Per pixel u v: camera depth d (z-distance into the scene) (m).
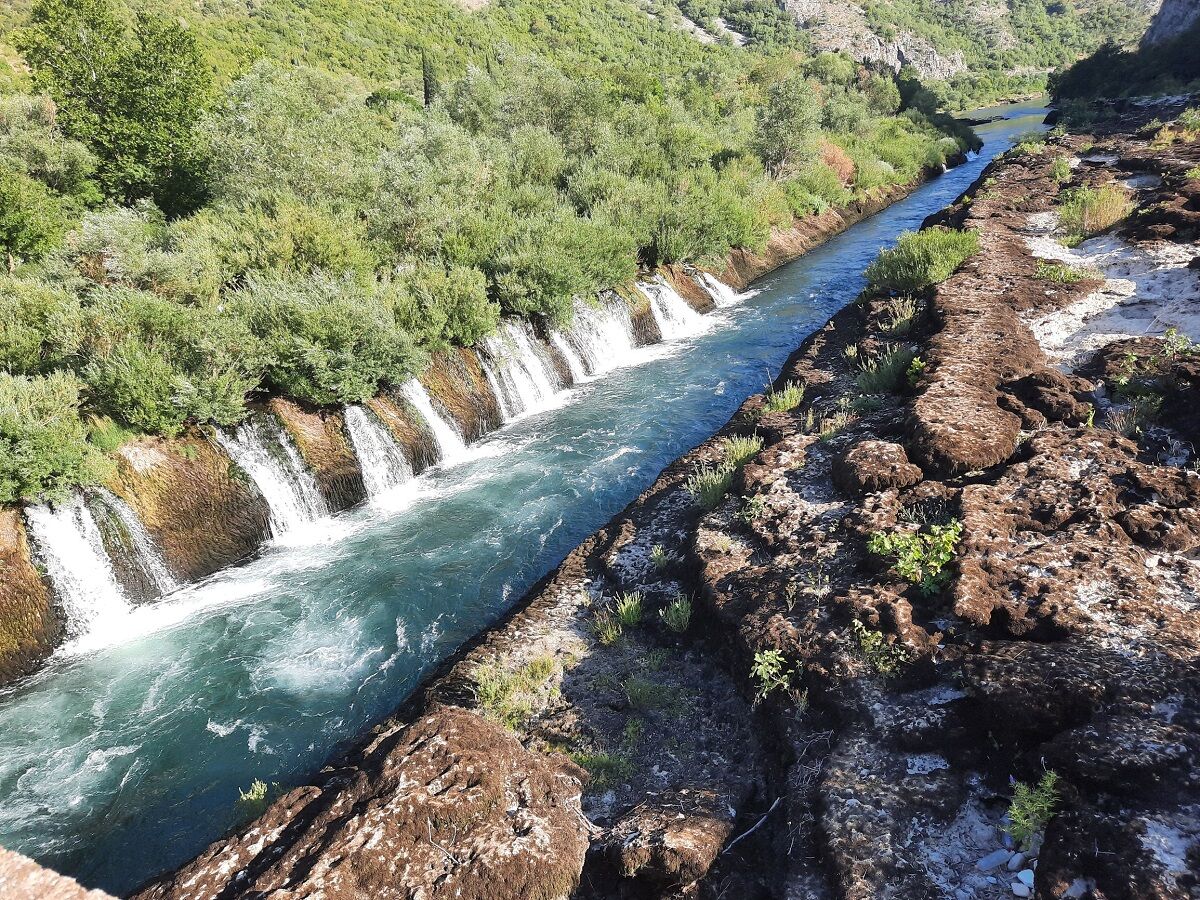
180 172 28.39
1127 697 6.53
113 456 14.47
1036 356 15.71
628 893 6.57
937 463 11.71
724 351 24.98
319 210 22.11
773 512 11.88
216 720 10.92
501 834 6.31
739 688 9.05
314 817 6.51
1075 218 25.44
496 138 36.41
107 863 8.83
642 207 29.61
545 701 9.77
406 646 12.11
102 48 28.55
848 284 31.47
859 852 6.14
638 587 11.83
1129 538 9.13
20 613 12.45
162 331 16.17
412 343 18.58
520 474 17.67
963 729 6.98
